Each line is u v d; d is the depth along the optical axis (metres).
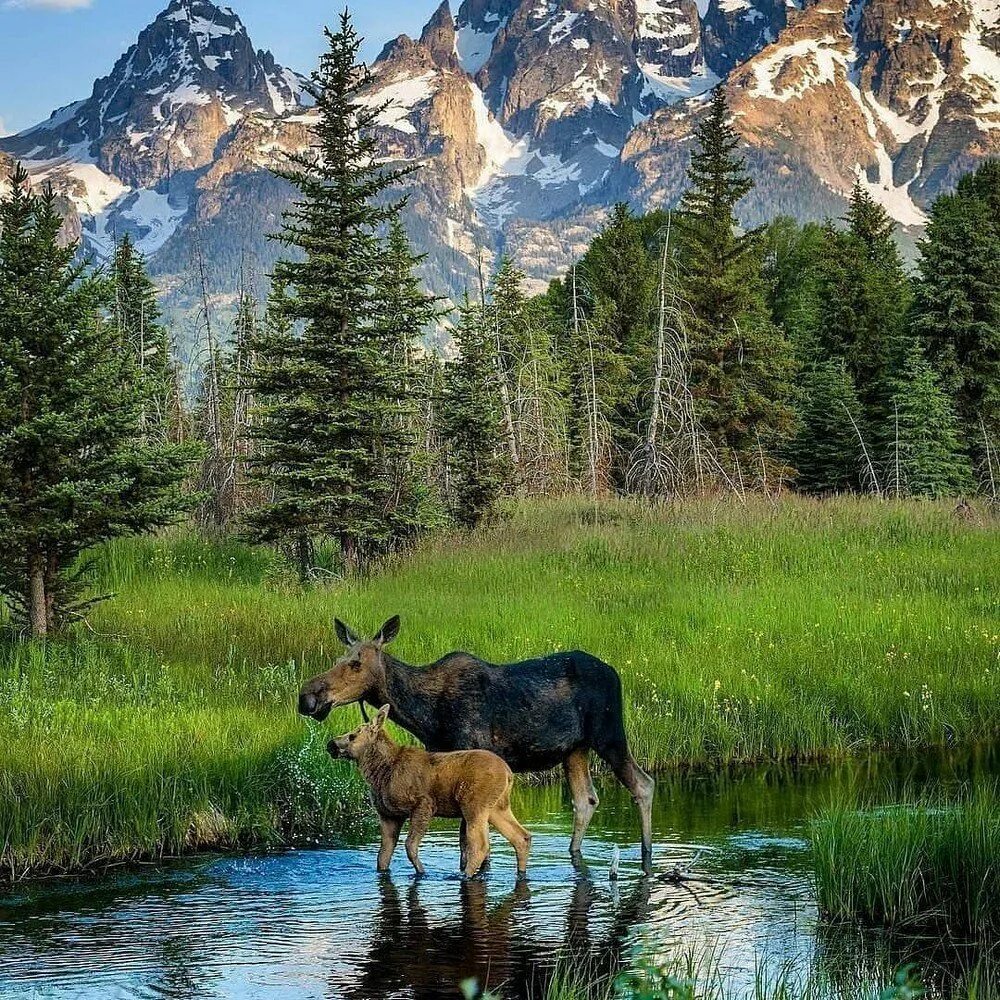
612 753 17.06
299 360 39.09
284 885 15.59
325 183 39.50
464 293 59.75
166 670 24.48
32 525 26.23
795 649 29.23
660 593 35.81
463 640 28.95
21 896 15.24
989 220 87.19
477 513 46.41
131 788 17.97
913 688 26.53
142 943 13.40
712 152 73.62
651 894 15.05
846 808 16.83
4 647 26.47
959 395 75.81
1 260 27.11
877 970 12.49
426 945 13.27
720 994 11.74
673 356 56.34
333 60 38.97
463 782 15.77
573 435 69.50
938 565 40.25
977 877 14.59
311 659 27.06
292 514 38.38
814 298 92.38
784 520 46.31
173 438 58.34
